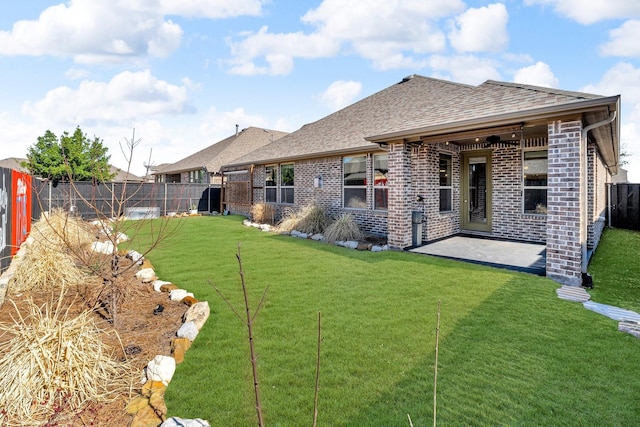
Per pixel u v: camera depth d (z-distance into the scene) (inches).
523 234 377.7
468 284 223.9
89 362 119.8
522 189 378.0
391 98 525.0
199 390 117.0
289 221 480.4
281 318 174.1
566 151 229.5
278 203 597.9
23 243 292.4
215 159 934.4
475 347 142.9
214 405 109.7
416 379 121.3
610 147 366.6
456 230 424.8
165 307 189.2
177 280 240.7
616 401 109.1
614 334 152.9
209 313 180.7
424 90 483.2
